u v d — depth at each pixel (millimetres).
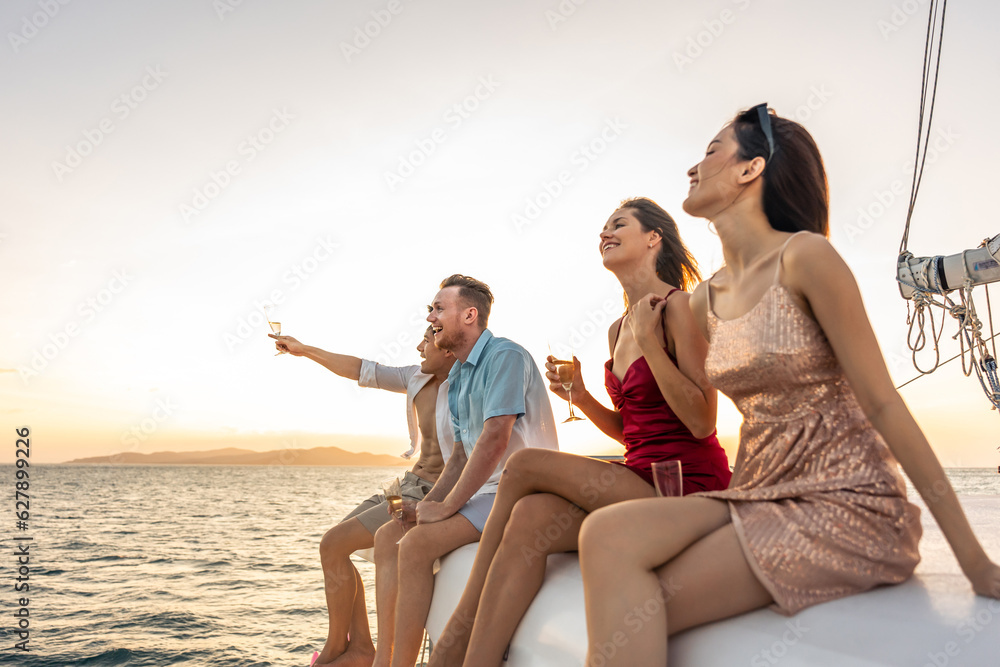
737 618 1245
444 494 3031
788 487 1312
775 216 1579
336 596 3197
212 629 10195
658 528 1249
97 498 54125
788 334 1392
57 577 15453
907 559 1255
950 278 3514
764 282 1494
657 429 1993
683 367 1924
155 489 73000
